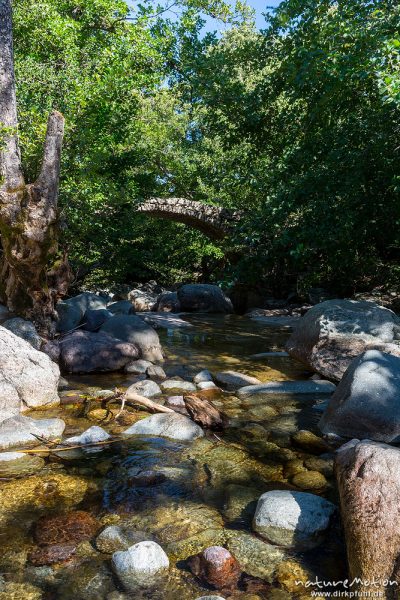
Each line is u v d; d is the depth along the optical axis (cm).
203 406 524
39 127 916
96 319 939
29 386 561
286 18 959
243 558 297
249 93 1219
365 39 780
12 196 750
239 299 1906
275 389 651
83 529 322
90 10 1420
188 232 2434
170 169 2359
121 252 2214
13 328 743
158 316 1386
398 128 892
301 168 1013
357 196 914
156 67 1477
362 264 1280
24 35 1231
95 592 266
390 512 279
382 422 474
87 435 471
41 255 765
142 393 617
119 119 1396
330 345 704
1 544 305
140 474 395
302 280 1471
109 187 1238
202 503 361
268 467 423
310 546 310
